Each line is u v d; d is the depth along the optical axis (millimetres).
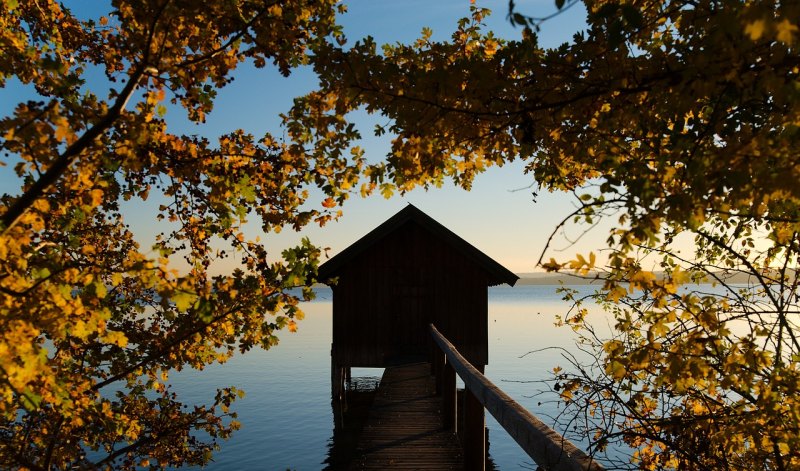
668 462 2736
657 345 2277
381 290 16031
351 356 15836
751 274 2771
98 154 2439
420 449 6688
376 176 2688
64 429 3375
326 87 2439
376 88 2262
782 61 1618
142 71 2318
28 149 2090
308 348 50469
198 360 4070
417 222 15781
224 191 3064
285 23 2750
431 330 11625
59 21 3539
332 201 3223
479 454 5227
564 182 2850
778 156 1648
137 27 2623
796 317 2439
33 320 1971
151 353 3875
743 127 1881
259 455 16172
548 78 2129
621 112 2080
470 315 15977
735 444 2477
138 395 4414
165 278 2357
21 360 1942
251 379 31359
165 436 4371
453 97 2182
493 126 2328
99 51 3568
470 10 2699
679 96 1727
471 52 2764
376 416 8422
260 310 3225
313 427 19484
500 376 29266
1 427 3342
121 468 4332
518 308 129875
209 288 2965
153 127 2498
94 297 2375
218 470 14750
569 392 2871
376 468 5965
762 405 2164
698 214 1676
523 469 14266
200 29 2738
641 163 1907
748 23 1232
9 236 2061
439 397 9891
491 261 15633
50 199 2592
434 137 2498
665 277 2400
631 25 1670
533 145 2529
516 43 2051
